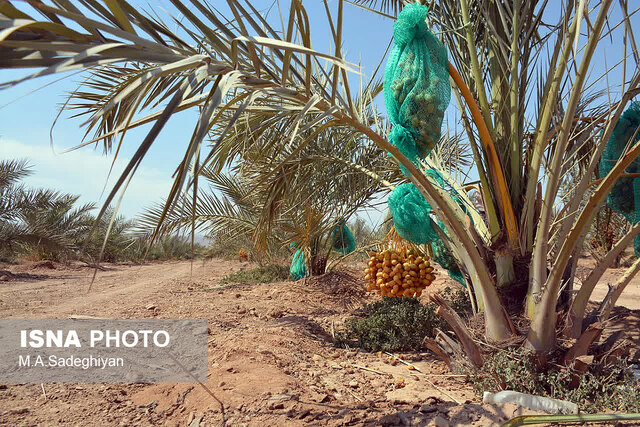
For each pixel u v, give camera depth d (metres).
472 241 3.50
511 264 3.53
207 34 1.93
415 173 3.06
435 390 3.46
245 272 12.34
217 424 2.72
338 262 9.75
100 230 16.20
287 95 2.26
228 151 5.21
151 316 6.20
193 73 1.79
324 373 3.87
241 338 4.61
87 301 7.92
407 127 3.10
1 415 2.96
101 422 2.88
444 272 10.15
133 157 1.43
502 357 3.14
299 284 9.13
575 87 2.85
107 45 1.35
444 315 3.44
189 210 8.38
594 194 2.82
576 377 3.04
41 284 10.84
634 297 8.48
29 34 1.34
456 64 3.94
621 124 4.09
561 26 3.30
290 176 5.92
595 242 8.02
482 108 3.56
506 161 3.71
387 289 4.90
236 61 1.89
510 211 3.46
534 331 3.18
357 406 3.00
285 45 1.71
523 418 2.37
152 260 21.89
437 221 4.58
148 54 1.58
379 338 5.04
